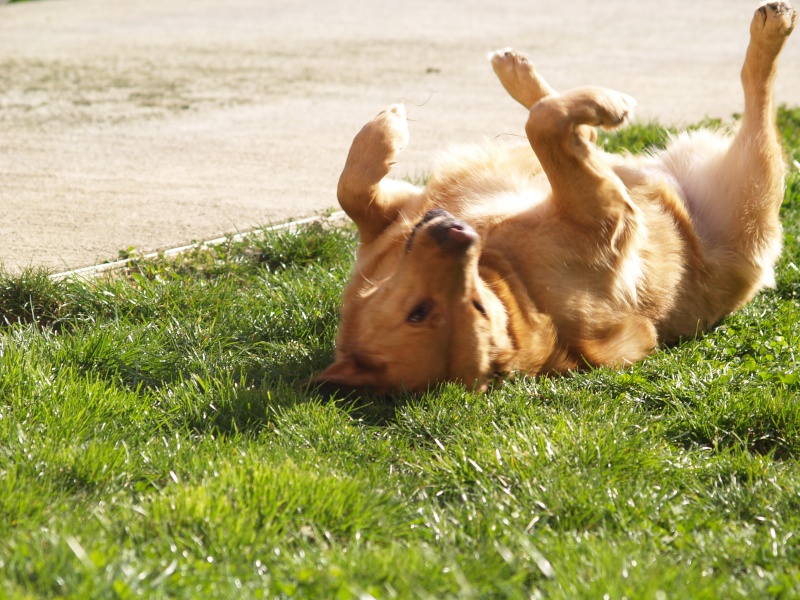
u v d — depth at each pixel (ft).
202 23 54.24
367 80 38.24
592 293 13.83
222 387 12.70
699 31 54.90
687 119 31.04
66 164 25.18
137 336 14.38
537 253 13.60
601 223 13.57
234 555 8.68
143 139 28.09
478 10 63.05
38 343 13.87
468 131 29.58
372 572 8.32
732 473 10.85
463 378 12.51
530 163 15.49
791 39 52.42
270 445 11.26
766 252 16.06
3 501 9.25
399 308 12.26
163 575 8.04
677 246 15.12
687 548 9.23
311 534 9.37
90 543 8.54
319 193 23.04
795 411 12.12
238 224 20.48
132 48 44.96
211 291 16.47
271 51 45.01
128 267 17.81
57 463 10.22
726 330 15.72
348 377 12.55
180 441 11.13
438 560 8.64
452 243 11.64
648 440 11.82
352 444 11.38
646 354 14.46
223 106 32.86
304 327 15.46
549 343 13.34
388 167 14.99
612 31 54.39
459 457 10.93
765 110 15.87
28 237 19.26
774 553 9.01
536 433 11.32
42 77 37.22
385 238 14.52
